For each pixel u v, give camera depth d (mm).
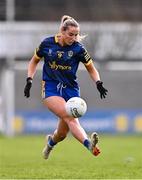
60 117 28156
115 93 87562
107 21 104562
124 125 86500
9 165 38812
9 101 84250
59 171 34219
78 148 58656
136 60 93250
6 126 83812
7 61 86688
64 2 105000
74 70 28984
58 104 28219
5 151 54312
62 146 61875
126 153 51438
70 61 28750
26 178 30172
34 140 71750
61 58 28672
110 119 86500
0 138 76812
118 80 87938
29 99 86812
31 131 85750
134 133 86312
